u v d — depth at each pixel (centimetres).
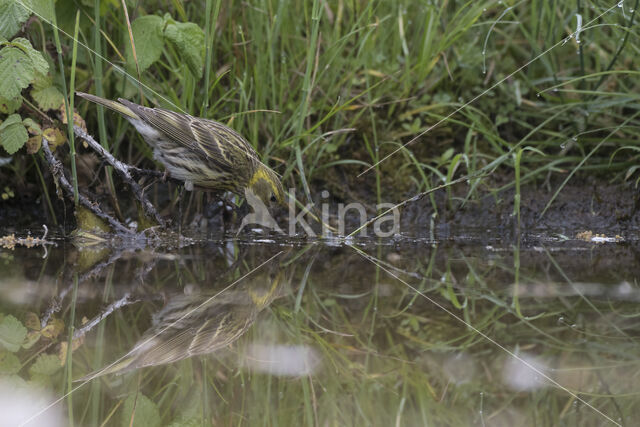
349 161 1198
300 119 1114
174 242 1060
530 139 1284
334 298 744
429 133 1277
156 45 1023
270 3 1188
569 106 1231
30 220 1167
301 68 1230
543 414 454
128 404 465
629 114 1267
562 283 813
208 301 723
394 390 496
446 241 1095
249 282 810
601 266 912
